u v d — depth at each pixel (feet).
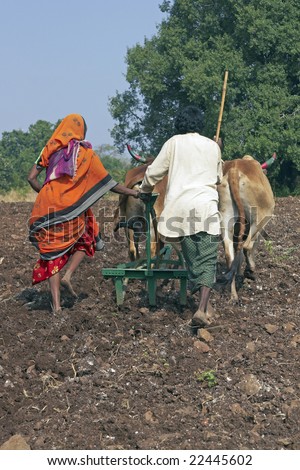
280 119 103.14
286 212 49.73
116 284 23.62
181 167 21.59
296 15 108.58
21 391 18.93
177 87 117.91
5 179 220.64
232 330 22.08
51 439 16.47
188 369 19.63
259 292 26.04
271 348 20.86
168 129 120.16
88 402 18.04
